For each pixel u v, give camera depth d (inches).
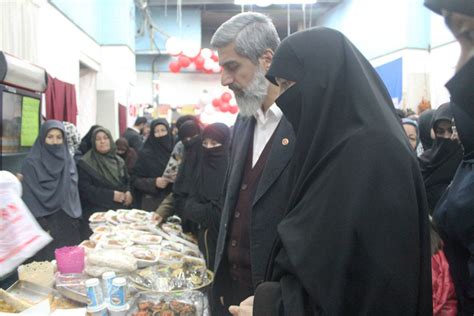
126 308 41.6
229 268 48.8
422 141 88.3
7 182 33.4
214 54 286.0
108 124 260.2
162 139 115.8
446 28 21.9
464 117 34.2
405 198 23.8
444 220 37.0
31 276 51.3
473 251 33.9
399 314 22.9
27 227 32.6
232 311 33.3
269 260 30.8
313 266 24.4
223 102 270.8
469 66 21.0
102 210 107.2
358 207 23.6
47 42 164.1
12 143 85.4
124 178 116.3
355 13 317.7
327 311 23.3
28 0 140.7
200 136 84.3
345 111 27.2
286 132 40.7
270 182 40.1
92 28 241.1
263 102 45.5
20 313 37.2
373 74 30.3
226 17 377.7
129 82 284.8
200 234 71.7
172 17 350.3
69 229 95.3
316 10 363.6
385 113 26.6
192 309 44.4
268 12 361.4
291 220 27.2
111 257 51.6
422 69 250.1
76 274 48.9
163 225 80.2
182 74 378.9
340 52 28.7
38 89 95.0
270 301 27.7
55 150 96.0
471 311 36.4
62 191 94.8
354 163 24.6
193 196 74.4
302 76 29.1
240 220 46.4
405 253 23.2
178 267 56.7
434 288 42.4
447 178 62.6
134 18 314.0
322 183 25.7
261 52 43.0
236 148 51.2
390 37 267.3
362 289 23.4
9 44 127.8
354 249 23.6
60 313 40.4
